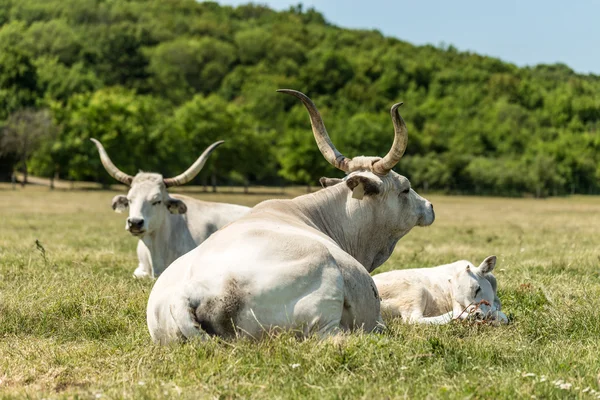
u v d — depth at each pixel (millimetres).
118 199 12016
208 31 191750
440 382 5137
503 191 90375
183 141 80125
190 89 150125
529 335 7012
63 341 6992
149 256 11672
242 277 5742
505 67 160125
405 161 92875
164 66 146750
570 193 97250
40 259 12562
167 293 6094
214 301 5703
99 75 141875
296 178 82312
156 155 77375
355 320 6352
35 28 155375
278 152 91188
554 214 41594
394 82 143125
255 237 6066
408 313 7887
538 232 23875
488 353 5953
